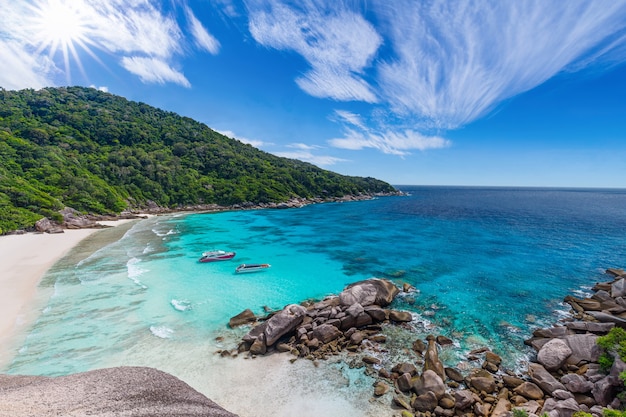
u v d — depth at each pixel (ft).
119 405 36.76
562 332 63.98
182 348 61.62
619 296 81.97
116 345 62.28
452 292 94.12
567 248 152.97
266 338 61.26
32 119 368.27
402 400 46.42
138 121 483.10
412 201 523.70
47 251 139.33
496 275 110.42
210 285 99.71
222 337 66.18
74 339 64.28
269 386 50.03
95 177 296.10
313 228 223.71
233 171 436.76
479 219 272.51
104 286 95.25
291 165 575.38
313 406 45.57
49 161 271.28
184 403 39.22
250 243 168.96
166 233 196.03
